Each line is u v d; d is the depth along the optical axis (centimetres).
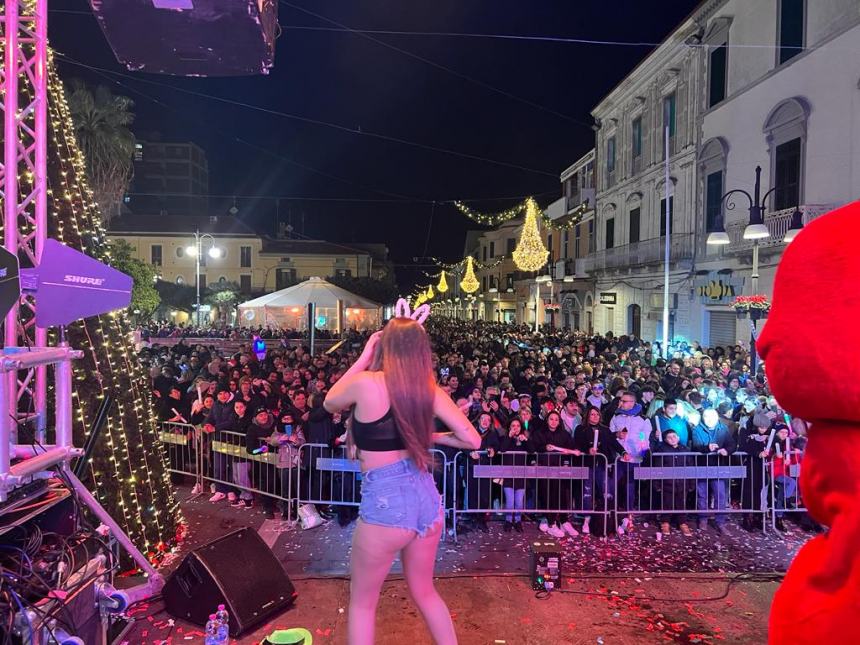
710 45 1959
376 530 268
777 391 113
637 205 2644
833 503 105
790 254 116
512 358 1526
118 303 399
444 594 490
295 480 702
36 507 319
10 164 429
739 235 1809
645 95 2567
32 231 482
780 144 1680
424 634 421
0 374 281
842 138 1455
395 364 274
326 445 692
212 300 4738
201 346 1889
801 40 1605
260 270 5691
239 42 389
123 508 517
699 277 2103
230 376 1040
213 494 789
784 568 566
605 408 870
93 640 338
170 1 342
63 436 359
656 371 1267
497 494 702
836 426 107
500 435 700
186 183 7700
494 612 460
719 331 1991
